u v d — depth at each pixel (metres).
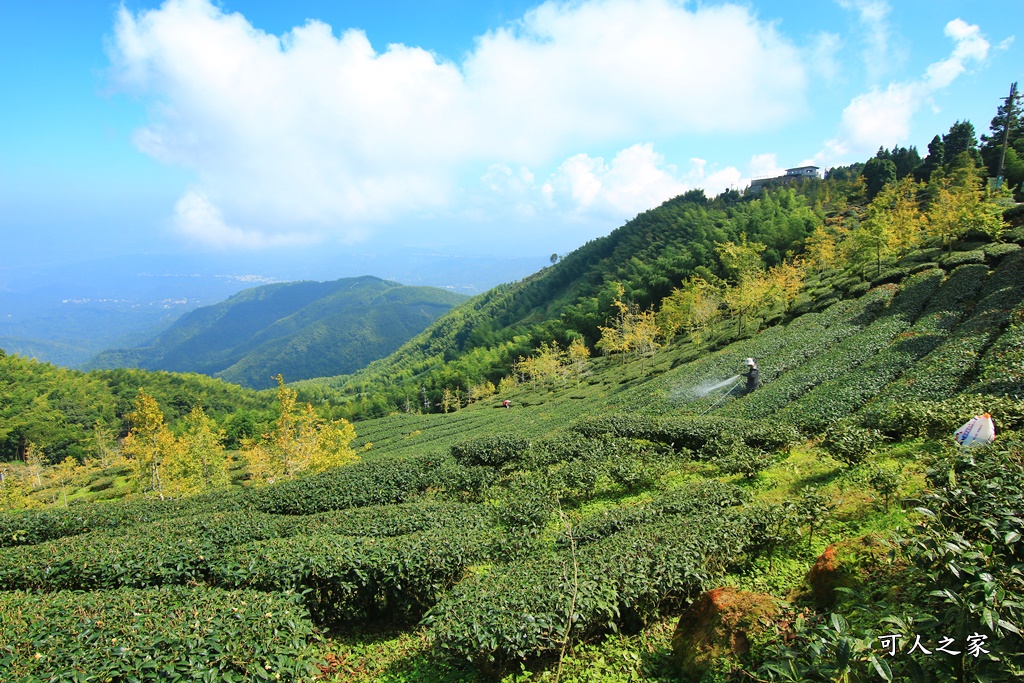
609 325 80.38
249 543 12.61
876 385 24.11
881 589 7.08
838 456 16.16
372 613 11.38
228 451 75.81
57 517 17.06
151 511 18.03
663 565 9.79
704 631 7.52
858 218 70.69
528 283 160.50
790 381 28.75
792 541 11.52
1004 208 45.12
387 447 56.69
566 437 23.02
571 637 8.60
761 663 6.46
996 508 5.78
